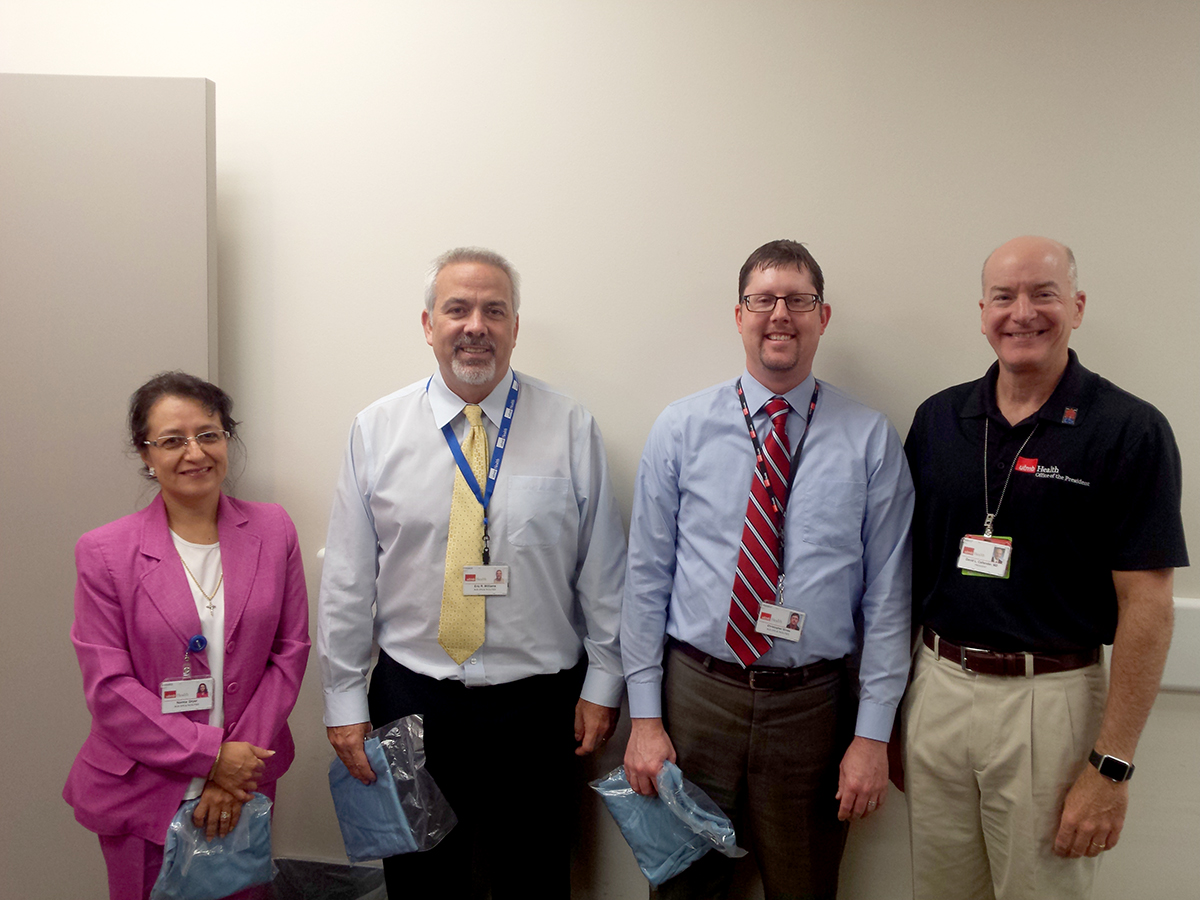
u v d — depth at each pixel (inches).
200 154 74.3
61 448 77.2
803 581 63.4
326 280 80.0
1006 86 71.5
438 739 67.7
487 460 68.7
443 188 78.0
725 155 74.8
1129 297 71.6
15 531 77.7
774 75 73.8
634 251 76.5
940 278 73.5
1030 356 58.3
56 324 76.5
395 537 68.3
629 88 75.3
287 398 81.5
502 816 70.2
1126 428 57.2
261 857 61.4
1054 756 59.3
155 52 80.1
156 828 58.9
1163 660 56.6
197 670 59.9
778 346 62.3
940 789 64.0
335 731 68.2
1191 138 69.7
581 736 71.2
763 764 65.1
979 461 61.6
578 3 75.2
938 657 64.1
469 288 64.2
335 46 78.2
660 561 68.2
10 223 75.9
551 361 78.5
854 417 66.1
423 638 67.8
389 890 71.1
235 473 82.4
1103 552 59.3
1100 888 77.2
